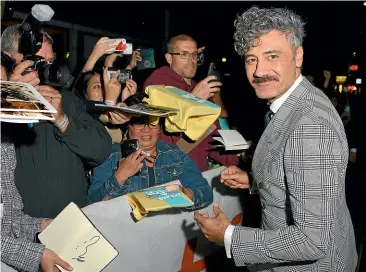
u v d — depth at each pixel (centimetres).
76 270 168
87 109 230
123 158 234
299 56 172
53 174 201
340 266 173
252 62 168
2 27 283
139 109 210
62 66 192
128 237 214
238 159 296
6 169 168
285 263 177
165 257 236
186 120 222
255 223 303
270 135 170
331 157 150
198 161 281
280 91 166
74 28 566
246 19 168
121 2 739
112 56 276
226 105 438
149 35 820
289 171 155
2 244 157
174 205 191
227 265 289
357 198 468
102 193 224
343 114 688
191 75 305
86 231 170
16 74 178
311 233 152
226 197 274
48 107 141
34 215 200
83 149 202
